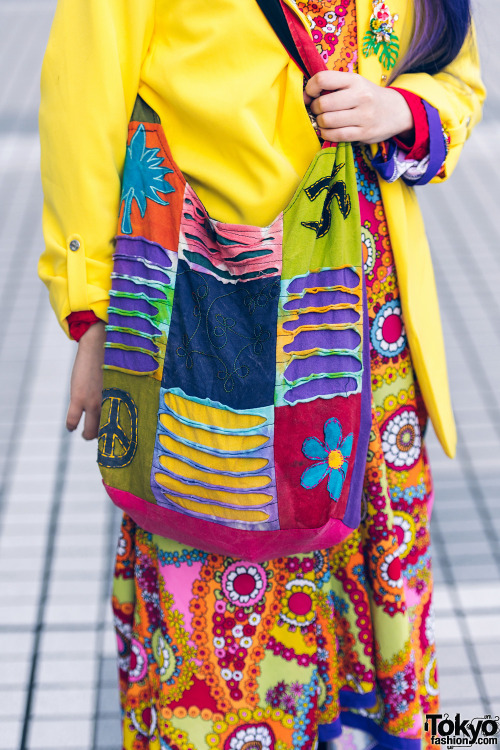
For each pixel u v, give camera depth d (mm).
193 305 1127
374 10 1185
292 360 1111
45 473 2812
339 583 1377
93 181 1135
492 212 4922
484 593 2266
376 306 1288
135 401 1156
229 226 1111
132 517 1227
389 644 1362
